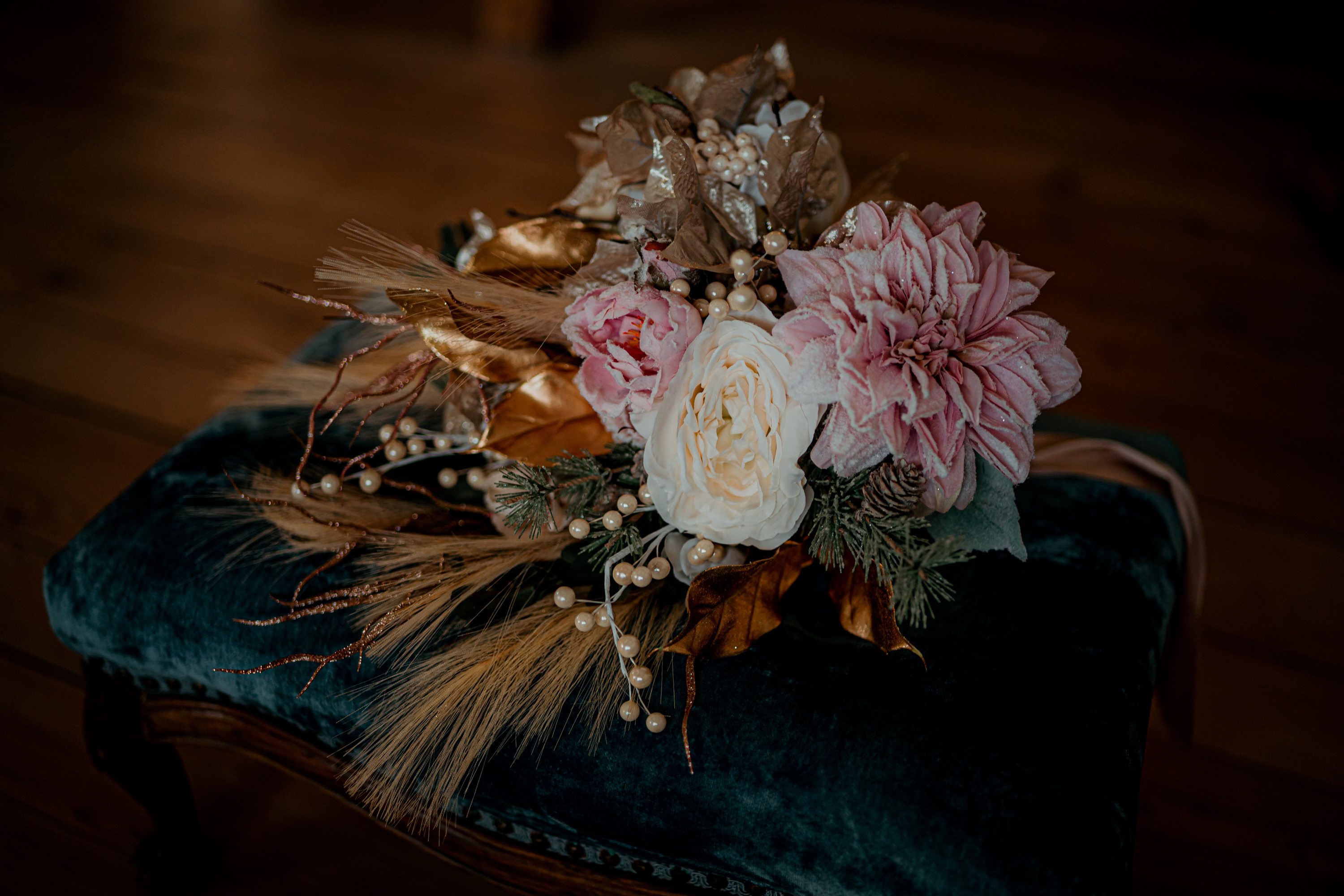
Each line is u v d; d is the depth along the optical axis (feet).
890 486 2.29
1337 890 3.33
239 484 2.76
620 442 2.48
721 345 2.28
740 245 2.44
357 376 2.82
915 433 2.29
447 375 2.66
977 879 2.25
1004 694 2.40
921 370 2.22
